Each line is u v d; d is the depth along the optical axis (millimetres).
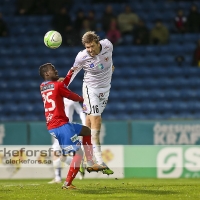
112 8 76625
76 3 76812
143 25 71625
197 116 66812
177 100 68125
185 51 73000
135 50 72625
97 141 32844
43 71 29812
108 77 33156
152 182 38531
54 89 29109
